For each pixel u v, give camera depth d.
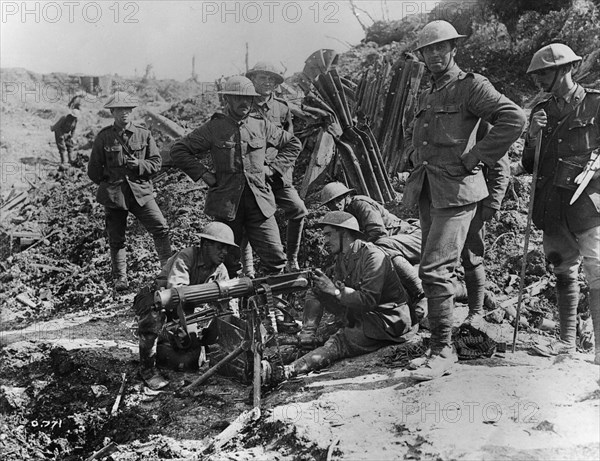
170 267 5.75
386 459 4.09
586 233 4.95
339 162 8.62
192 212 9.34
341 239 5.58
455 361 5.09
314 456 4.33
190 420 5.25
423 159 5.08
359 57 11.54
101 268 9.08
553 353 5.21
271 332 5.50
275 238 6.42
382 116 9.15
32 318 7.92
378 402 4.70
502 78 9.89
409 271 5.73
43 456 5.64
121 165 7.36
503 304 6.14
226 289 5.27
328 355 5.54
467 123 4.96
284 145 6.70
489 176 5.24
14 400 6.11
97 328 7.15
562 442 4.05
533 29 9.99
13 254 9.88
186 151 6.31
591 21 9.58
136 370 6.03
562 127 5.00
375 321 5.52
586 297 6.29
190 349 5.91
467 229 5.03
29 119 16.50
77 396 5.99
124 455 4.99
